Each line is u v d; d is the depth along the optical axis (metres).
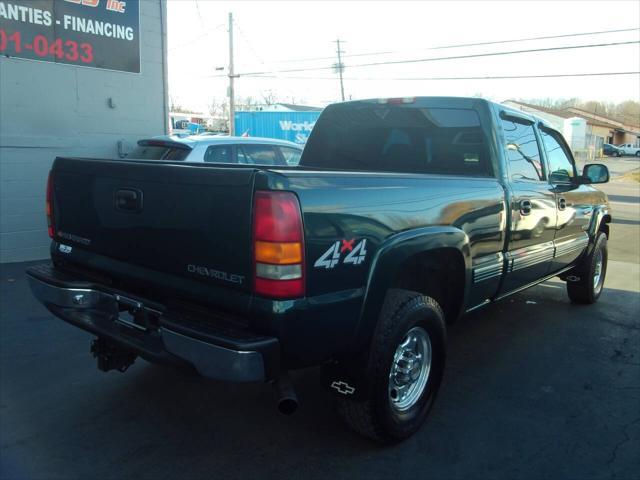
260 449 3.29
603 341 5.22
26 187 8.16
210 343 2.49
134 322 3.14
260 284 2.48
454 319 3.82
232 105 35.06
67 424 3.54
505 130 4.38
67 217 3.53
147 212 2.93
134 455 3.21
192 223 2.71
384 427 3.17
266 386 4.12
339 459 3.19
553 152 5.30
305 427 3.54
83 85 8.59
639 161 65.12
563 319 5.88
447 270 3.70
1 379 4.16
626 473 3.10
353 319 2.79
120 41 8.90
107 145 9.00
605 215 6.25
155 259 2.93
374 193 2.90
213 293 2.66
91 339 4.98
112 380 4.18
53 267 3.65
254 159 8.32
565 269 5.73
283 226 2.45
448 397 4.00
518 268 4.39
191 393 3.99
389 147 4.80
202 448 3.29
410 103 4.59
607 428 3.60
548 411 3.81
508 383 4.25
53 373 4.28
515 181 4.36
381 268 2.88
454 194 3.50
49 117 8.28
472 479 3.02
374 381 3.03
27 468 3.07
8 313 5.65
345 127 5.06
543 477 3.05
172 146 7.72
